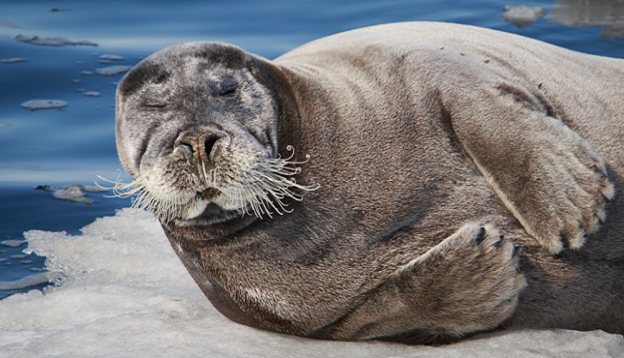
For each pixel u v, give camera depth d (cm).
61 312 1994
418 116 1644
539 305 1656
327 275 1623
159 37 3903
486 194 1616
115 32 4016
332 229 1598
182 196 1494
